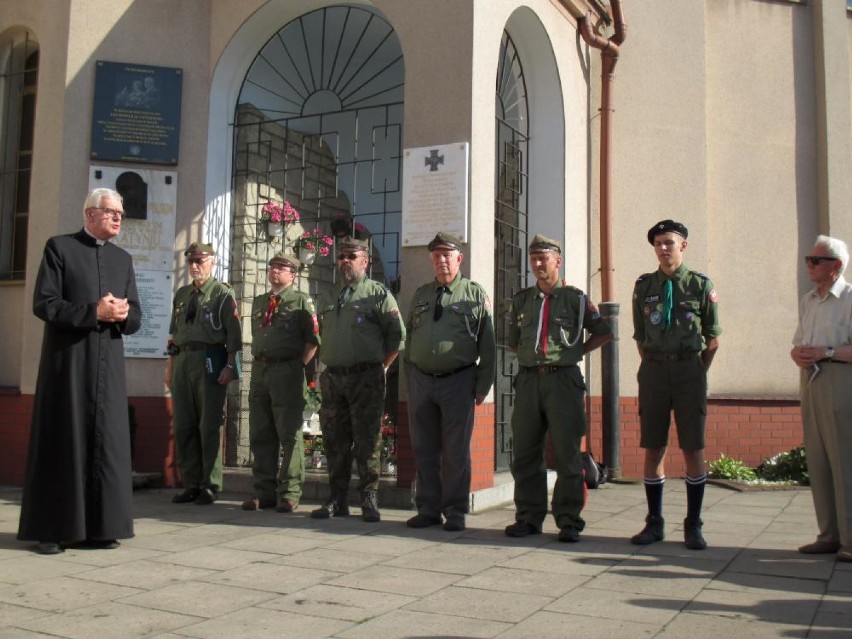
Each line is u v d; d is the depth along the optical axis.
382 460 7.00
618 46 8.90
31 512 4.86
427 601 3.85
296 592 4.00
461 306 5.76
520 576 4.35
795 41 9.80
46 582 4.18
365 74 8.43
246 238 8.03
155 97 7.74
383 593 3.99
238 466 7.67
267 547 5.03
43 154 7.76
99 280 5.14
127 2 7.78
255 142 8.19
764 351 9.37
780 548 5.14
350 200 8.45
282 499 6.31
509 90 8.45
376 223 8.36
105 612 3.66
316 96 8.52
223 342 6.79
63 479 4.86
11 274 8.23
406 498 6.46
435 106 6.76
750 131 9.62
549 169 8.42
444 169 6.65
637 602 3.86
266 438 6.54
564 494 5.34
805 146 9.70
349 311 6.04
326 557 4.77
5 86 8.48
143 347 7.54
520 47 8.34
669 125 9.25
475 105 6.69
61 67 7.71
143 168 7.68
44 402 4.95
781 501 7.24
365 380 6.01
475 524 5.90
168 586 4.11
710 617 3.63
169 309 7.61
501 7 7.17
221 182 7.93
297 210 8.52
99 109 7.62
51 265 5.02
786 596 3.99
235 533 5.47
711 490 7.96
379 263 8.34
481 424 6.71
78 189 7.54
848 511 4.79
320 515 6.04
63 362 4.97
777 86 9.72
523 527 5.43
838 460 4.85
